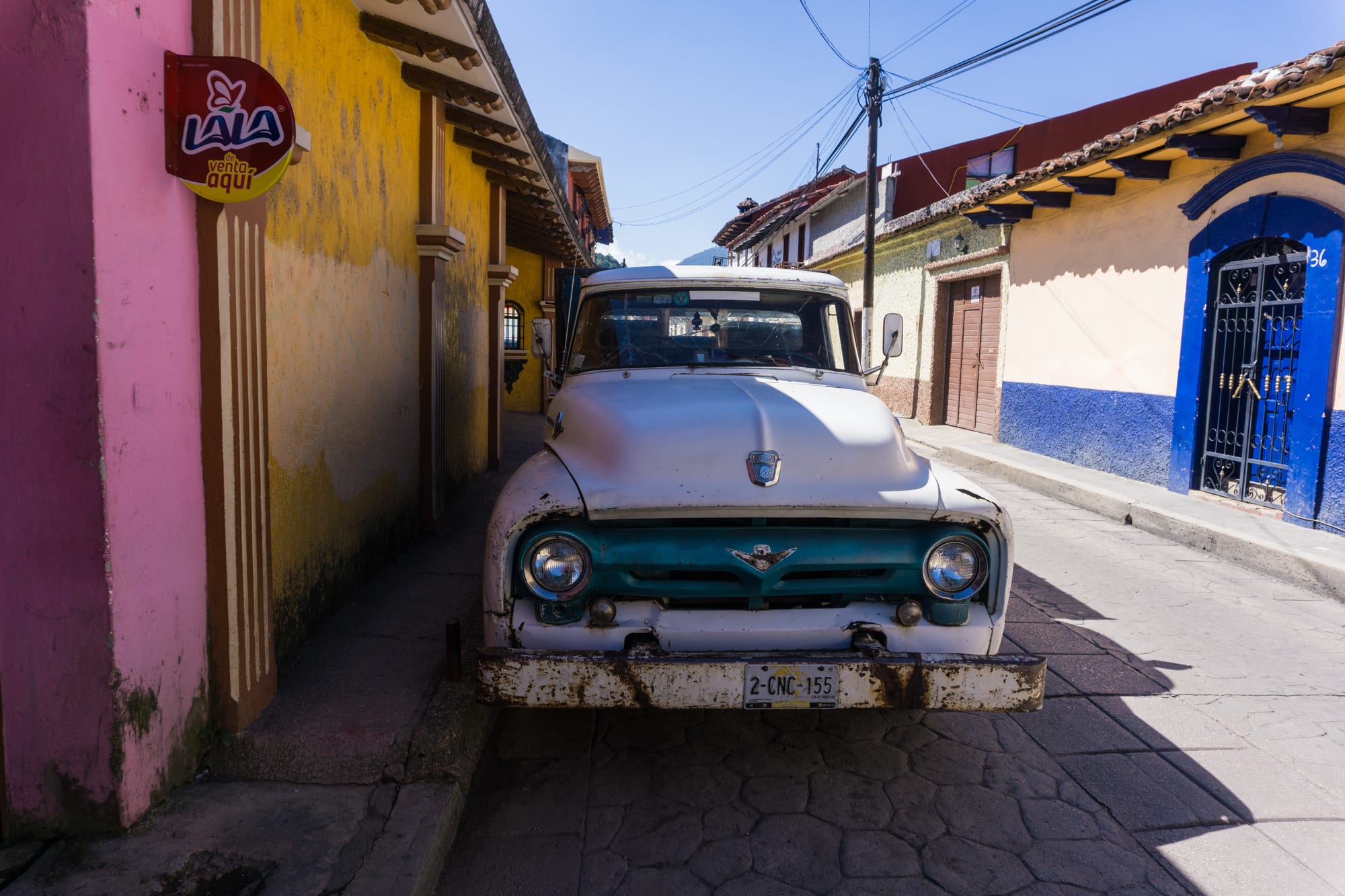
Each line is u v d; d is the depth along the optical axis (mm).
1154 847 2754
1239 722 3670
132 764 2461
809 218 25469
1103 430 9367
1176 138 7312
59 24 2123
